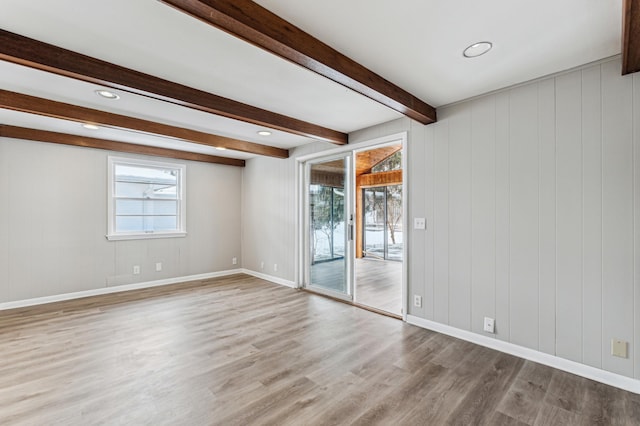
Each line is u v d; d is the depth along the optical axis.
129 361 2.47
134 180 4.87
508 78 2.46
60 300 4.15
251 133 4.11
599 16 1.68
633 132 2.08
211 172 5.68
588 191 2.25
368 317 3.54
